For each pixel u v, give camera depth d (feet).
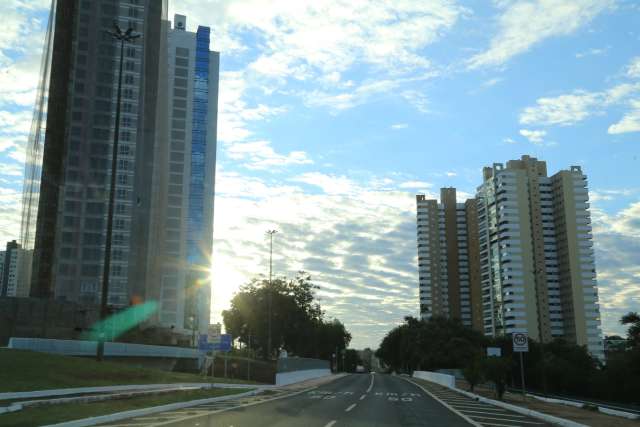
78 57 275.59
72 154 269.64
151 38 292.81
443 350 306.55
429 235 545.03
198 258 463.01
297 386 142.00
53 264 253.65
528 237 459.32
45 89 274.16
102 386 87.81
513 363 96.48
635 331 139.03
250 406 74.13
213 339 108.58
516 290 449.06
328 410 68.90
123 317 207.92
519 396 107.14
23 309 161.17
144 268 275.39
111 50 280.72
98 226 270.26
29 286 249.75
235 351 315.78
